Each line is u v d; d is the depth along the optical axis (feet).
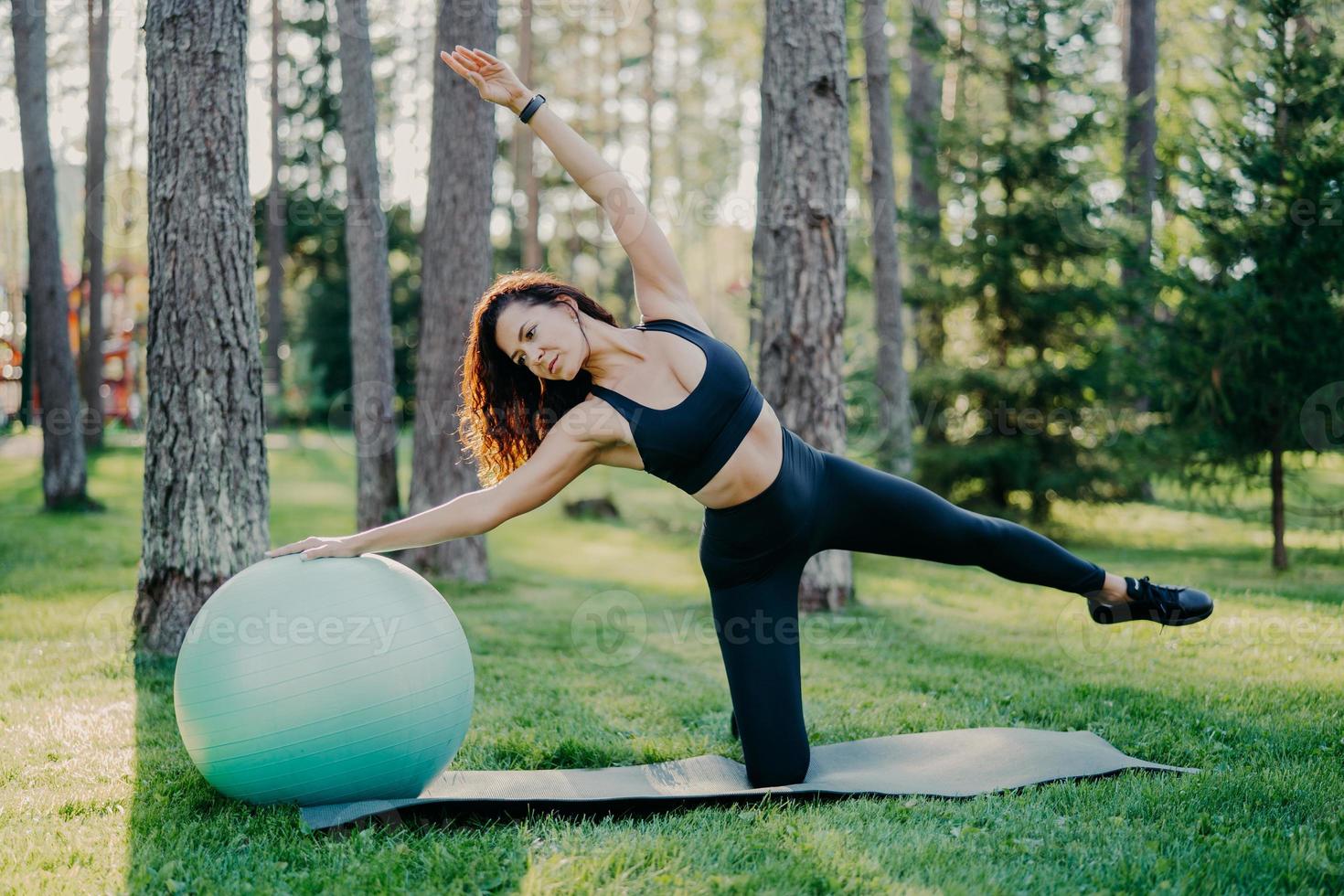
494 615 21.99
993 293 36.04
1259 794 9.43
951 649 17.58
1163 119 35.83
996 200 36.01
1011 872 7.63
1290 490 34.35
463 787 9.73
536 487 9.16
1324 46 24.14
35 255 34.99
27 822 9.07
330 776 8.72
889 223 33.73
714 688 15.07
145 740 11.66
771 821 8.71
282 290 64.13
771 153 20.38
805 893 7.31
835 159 20.15
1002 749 10.78
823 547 10.03
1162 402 27.91
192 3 15.26
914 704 13.62
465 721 9.40
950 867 7.75
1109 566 28.07
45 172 34.94
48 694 13.78
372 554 9.58
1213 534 36.73
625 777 10.25
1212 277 25.64
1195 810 9.07
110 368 72.59
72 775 10.36
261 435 16.17
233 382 15.76
